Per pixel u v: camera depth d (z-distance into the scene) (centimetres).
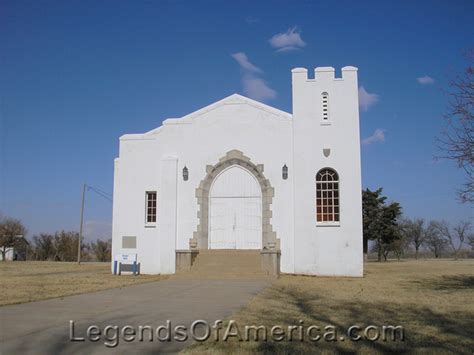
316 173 2255
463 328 899
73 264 3978
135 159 2431
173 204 2352
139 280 1927
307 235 2220
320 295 1412
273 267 2111
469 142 1634
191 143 2403
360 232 2188
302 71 2319
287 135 2323
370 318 1002
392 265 3706
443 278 2092
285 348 745
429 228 8438
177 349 747
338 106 2284
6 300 1241
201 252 2242
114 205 2417
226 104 2398
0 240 6538
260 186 2333
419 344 778
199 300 1298
